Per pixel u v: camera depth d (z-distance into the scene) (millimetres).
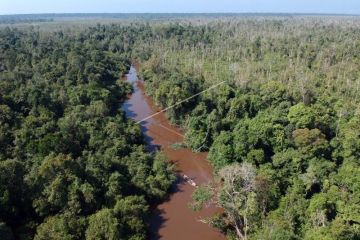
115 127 82500
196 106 97438
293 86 97125
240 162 71625
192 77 117500
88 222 52750
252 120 77875
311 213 50656
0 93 87188
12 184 53875
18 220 53219
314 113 74625
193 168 78625
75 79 119312
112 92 120125
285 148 71375
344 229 44531
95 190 58062
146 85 131125
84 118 87625
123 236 53188
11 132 72250
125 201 57344
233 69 123688
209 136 86250
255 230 51719
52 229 49844
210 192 61656
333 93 99750
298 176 62094
